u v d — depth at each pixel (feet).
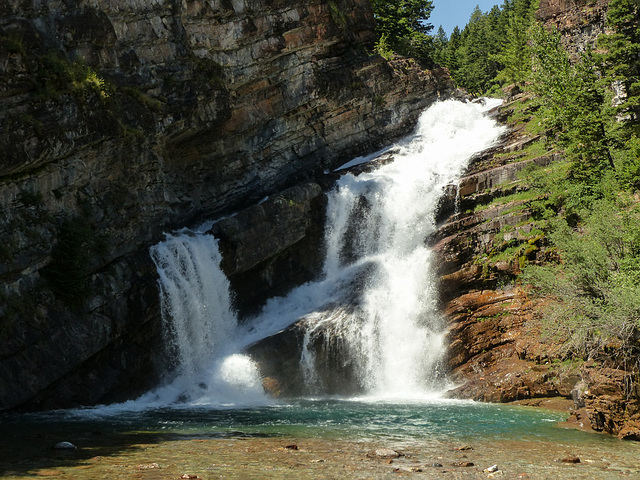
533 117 178.70
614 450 69.72
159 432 77.10
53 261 101.45
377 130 184.34
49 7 103.60
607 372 81.92
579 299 96.94
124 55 117.80
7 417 89.40
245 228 129.70
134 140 116.47
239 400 109.91
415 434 77.05
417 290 127.95
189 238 124.88
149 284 112.47
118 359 107.45
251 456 62.08
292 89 158.51
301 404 104.37
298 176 164.14
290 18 155.33
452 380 115.96
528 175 139.13
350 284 136.15
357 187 151.64
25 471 55.01
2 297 92.73
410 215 144.15
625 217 106.52
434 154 171.32
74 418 88.79
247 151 152.66
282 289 137.18
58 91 100.58
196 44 136.98
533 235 127.03
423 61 230.27
